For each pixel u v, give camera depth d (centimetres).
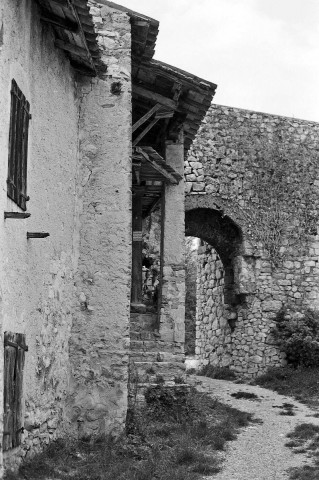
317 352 1892
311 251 2020
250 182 1981
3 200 668
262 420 1271
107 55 1068
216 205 1938
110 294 1010
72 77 1023
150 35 1104
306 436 1106
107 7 1081
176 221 1311
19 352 732
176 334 1277
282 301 1988
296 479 834
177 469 848
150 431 1024
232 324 2019
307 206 2028
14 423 711
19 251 748
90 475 779
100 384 988
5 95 679
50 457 834
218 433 1085
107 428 974
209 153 1948
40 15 865
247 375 1952
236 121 1989
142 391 1160
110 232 1026
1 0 671
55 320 917
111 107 1056
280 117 2033
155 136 1414
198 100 1241
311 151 2045
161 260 1306
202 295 2256
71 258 998
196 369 2148
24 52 771
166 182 1320
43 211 867
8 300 700
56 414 917
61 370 945
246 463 923
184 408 1173
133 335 1275
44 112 880
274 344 1962
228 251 2044
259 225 1986
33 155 827
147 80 1217
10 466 705
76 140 1035
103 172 1041
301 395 1600
